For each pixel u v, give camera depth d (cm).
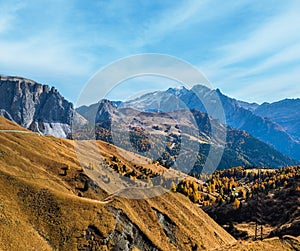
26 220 6825
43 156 12169
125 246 7069
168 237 8212
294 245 4928
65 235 6725
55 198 7731
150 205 8938
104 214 7500
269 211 15912
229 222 16150
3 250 5450
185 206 10512
